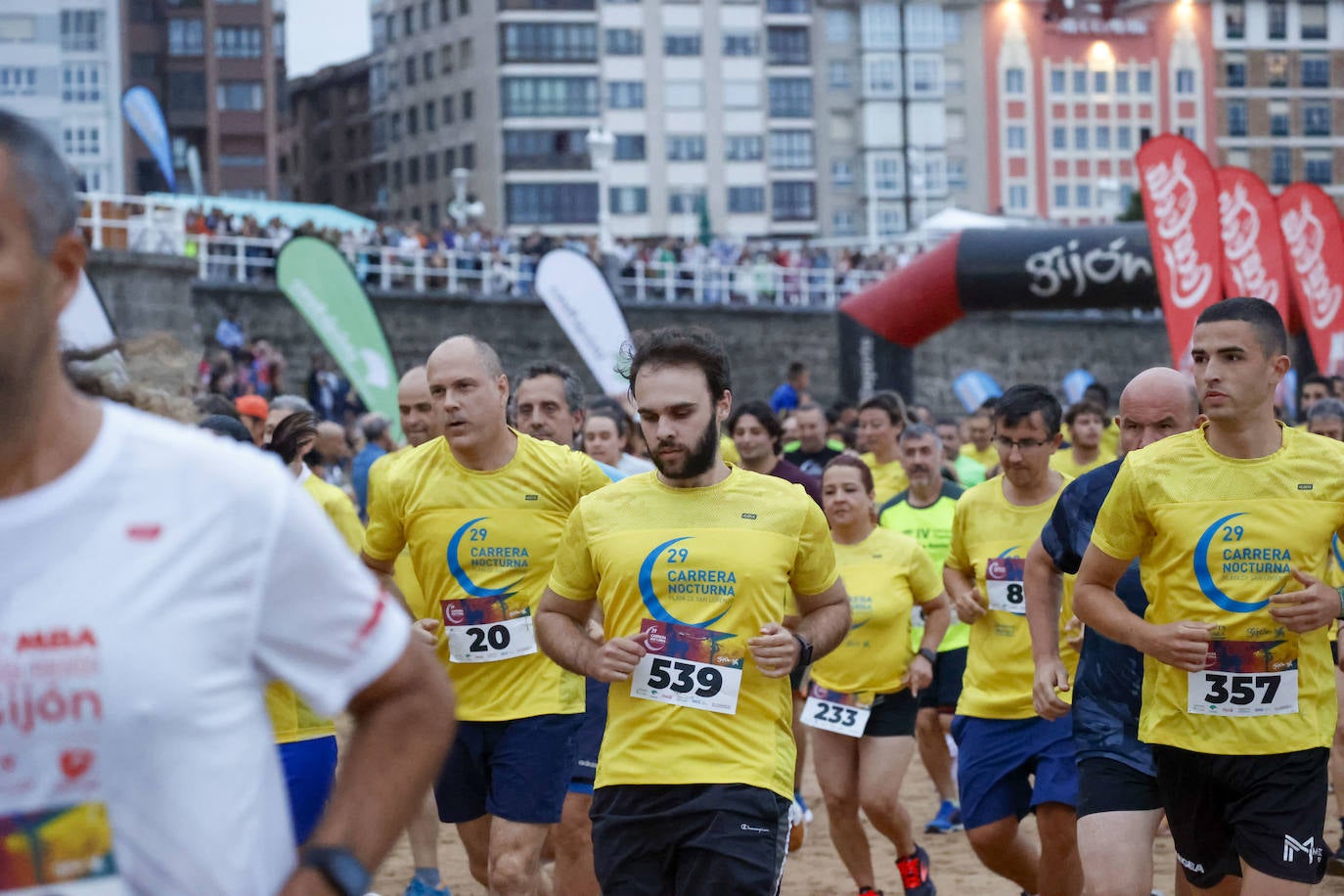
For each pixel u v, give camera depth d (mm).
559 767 6527
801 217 90062
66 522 2252
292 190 104000
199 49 74375
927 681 8047
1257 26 97500
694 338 5328
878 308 25141
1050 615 6133
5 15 62062
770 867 5168
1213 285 14953
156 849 2260
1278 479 5191
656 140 87125
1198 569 5227
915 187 91875
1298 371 21609
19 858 2234
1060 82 94688
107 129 63188
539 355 37531
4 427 2232
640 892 5211
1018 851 7293
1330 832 10109
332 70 97688
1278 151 98062
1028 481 7492
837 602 5535
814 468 13094
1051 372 47188
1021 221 54594
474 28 85375
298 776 6035
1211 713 5234
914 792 11805
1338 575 8000
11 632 2221
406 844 10430
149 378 4027
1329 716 5297
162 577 2264
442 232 38688
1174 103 96375
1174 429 6141
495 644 6566
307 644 2412
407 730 2518
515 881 6391
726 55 88188
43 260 2219
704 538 5281
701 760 5145
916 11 91625
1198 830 5445
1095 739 5789
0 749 2229
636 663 5160
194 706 2258
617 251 40250
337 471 17609
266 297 32844
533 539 6613
